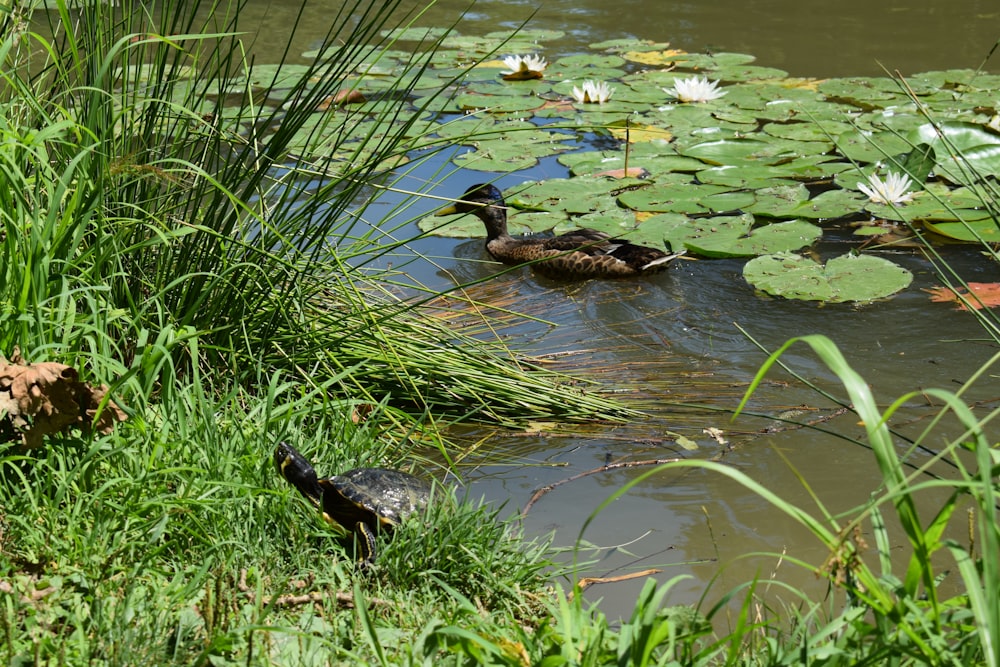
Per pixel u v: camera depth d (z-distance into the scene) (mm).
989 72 13195
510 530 5027
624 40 15797
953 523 5152
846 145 10758
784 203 9453
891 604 2797
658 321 7859
